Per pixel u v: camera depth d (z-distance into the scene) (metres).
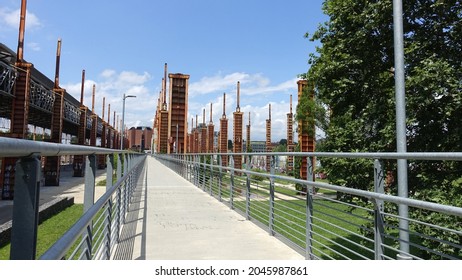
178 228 6.80
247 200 7.86
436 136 6.13
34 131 43.22
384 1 6.45
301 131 23.12
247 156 8.09
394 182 6.50
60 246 1.54
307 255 4.93
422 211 5.57
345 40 7.25
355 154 3.73
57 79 29.25
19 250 1.37
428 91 5.56
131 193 9.99
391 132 6.25
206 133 89.81
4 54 18.19
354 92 7.52
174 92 61.62
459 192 5.27
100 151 3.44
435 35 6.36
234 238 6.09
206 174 13.18
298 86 24.55
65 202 15.71
